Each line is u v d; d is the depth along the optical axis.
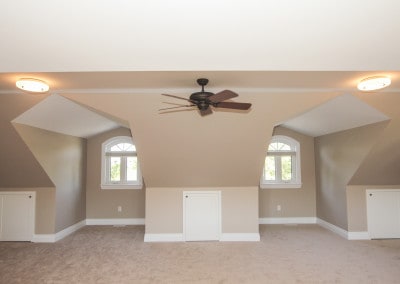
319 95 3.72
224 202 5.30
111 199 6.57
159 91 3.63
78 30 1.63
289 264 4.01
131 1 1.36
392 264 3.98
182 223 5.26
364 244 4.91
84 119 5.07
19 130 4.09
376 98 3.76
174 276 3.63
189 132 4.22
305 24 1.58
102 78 3.12
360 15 1.49
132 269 3.87
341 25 1.59
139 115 3.96
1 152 4.43
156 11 1.45
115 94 3.69
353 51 1.94
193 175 5.05
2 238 5.16
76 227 6.04
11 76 3.00
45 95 3.66
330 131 5.64
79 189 6.19
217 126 4.13
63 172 5.47
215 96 2.81
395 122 4.04
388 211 5.29
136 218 6.57
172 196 5.29
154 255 4.43
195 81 3.26
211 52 1.95
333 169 5.74
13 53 1.94
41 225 5.17
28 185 5.17
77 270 3.84
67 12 1.45
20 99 3.66
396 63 2.16
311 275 3.63
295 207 6.58
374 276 3.58
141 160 4.71
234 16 1.49
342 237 5.36
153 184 5.21
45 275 3.68
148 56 2.01
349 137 5.10
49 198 5.19
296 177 6.64
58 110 4.24
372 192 5.29
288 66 2.23
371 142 4.47
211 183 5.24
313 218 6.57
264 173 6.67
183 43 1.81
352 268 3.85
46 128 4.78
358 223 5.25
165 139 4.33
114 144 6.66
